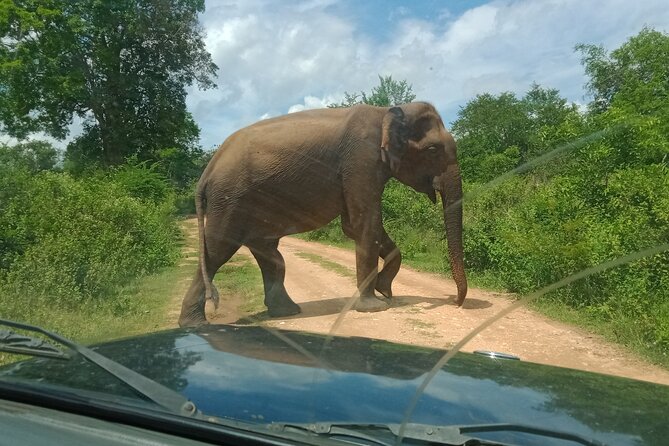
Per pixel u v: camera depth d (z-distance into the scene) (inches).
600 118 375.9
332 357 99.6
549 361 231.9
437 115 335.9
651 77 462.3
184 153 911.7
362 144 308.8
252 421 73.5
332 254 458.6
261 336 110.5
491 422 77.8
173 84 906.1
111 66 849.5
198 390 81.8
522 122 832.3
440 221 458.6
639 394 94.8
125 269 382.3
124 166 776.3
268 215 301.9
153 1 807.1
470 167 669.9
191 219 459.5
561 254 319.0
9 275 302.0
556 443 72.4
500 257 397.7
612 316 279.9
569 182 376.5
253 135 300.5
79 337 243.6
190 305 289.1
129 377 83.8
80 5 781.9
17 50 761.6
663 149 355.6
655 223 307.7
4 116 832.9
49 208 422.6
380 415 76.7
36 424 75.7
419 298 352.5
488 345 251.1
